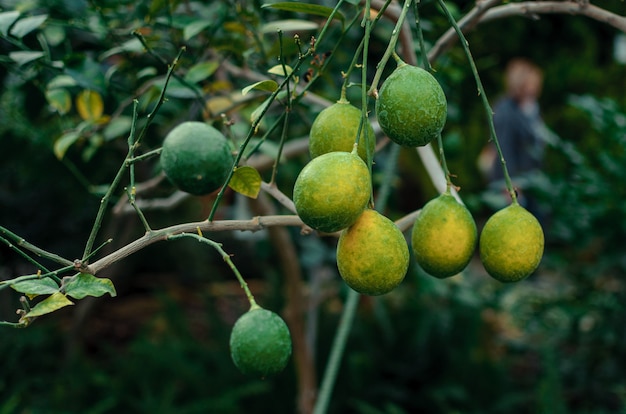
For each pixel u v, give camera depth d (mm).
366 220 736
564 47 3594
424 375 2449
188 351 2508
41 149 1675
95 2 1195
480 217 2857
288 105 867
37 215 2072
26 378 2191
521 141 3541
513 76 3545
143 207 1249
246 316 774
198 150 796
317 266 1907
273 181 892
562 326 2393
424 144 745
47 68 1181
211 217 806
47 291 755
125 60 1256
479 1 987
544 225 2637
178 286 3660
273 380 2289
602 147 2250
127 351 2703
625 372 2252
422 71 743
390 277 731
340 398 2289
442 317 2645
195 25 1117
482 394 2363
